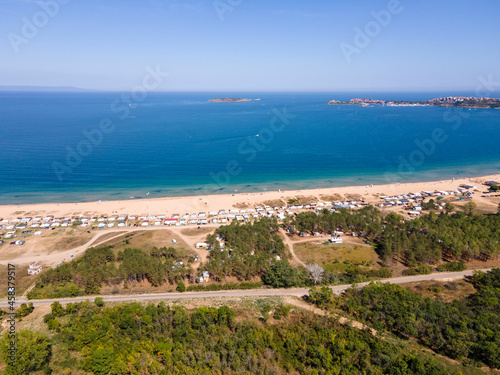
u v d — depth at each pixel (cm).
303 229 14500
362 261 12194
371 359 7150
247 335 7825
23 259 12738
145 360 7088
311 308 9181
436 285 10244
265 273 11550
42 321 8650
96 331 7844
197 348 7500
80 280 10738
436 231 12950
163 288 10800
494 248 11656
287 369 7025
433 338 7712
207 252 13200
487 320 7975
